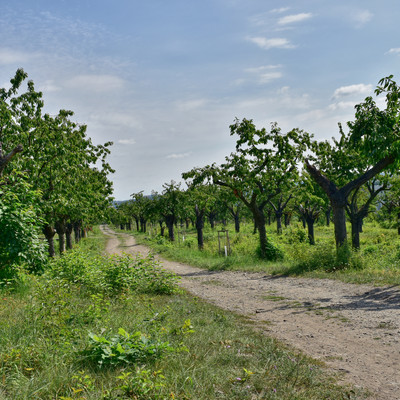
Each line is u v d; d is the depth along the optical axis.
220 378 4.30
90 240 51.59
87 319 6.47
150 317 6.95
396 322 7.09
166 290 11.73
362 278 11.98
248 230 51.59
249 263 19.61
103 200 25.55
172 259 25.34
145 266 12.60
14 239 8.69
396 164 15.16
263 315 8.60
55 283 8.60
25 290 9.12
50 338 5.24
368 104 15.20
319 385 4.35
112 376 4.12
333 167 22.80
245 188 21.09
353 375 4.78
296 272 14.95
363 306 8.63
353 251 15.70
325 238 35.47
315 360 5.36
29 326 5.64
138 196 59.91
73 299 8.34
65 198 18.53
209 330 6.61
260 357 5.25
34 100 18.69
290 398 3.92
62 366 4.25
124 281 11.18
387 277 11.66
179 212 40.53
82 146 22.77
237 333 6.64
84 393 3.68
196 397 3.76
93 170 25.77
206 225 72.00
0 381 3.78
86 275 11.48
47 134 18.28
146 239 51.59
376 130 14.46
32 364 4.35
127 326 6.31
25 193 10.31
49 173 17.67
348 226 48.53
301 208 35.06
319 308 8.88
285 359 5.15
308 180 23.03
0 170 11.82
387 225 44.69
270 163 20.16
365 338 6.35
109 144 26.12
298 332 6.96
